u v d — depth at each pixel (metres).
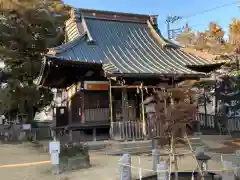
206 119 24.16
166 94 9.00
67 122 20.22
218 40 33.50
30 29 25.14
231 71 27.33
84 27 21.19
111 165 11.62
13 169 11.27
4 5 23.45
